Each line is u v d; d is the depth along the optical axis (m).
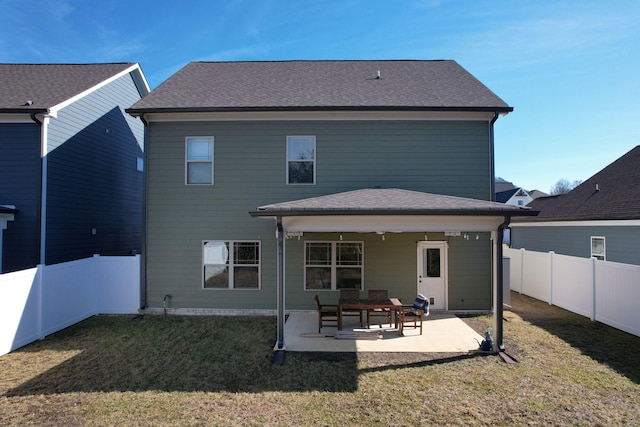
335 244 9.55
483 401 4.71
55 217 9.47
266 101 9.53
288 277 9.52
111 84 11.98
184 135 9.57
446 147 9.55
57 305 7.91
